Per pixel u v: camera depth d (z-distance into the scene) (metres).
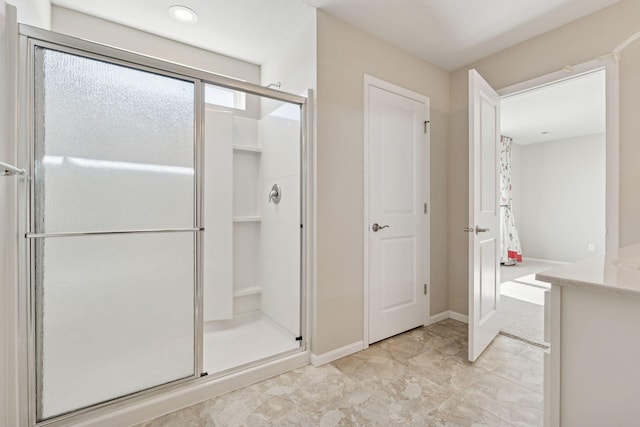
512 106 3.95
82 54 1.42
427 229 2.77
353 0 1.97
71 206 1.41
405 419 1.51
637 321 0.72
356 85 2.26
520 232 6.32
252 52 2.62
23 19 1.48
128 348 1.55
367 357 2.16
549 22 2.18
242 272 2.87
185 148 1.70
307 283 2.11
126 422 1.49
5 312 1.24
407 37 2.39
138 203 1.57
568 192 5.80
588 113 4.24
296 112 2.26
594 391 0.79
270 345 2.28
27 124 1.30
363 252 2.31
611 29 1.98
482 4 1.99
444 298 2.94
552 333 0.85
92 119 1.46
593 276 0.82
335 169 2.15
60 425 1.38
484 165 2.29
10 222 1.26
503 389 1.75
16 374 1.28
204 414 1.57
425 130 2.75
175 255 1.67
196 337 1.72
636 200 1.88
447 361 2.09
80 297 1.44
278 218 2.57
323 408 1.60
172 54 2.43
